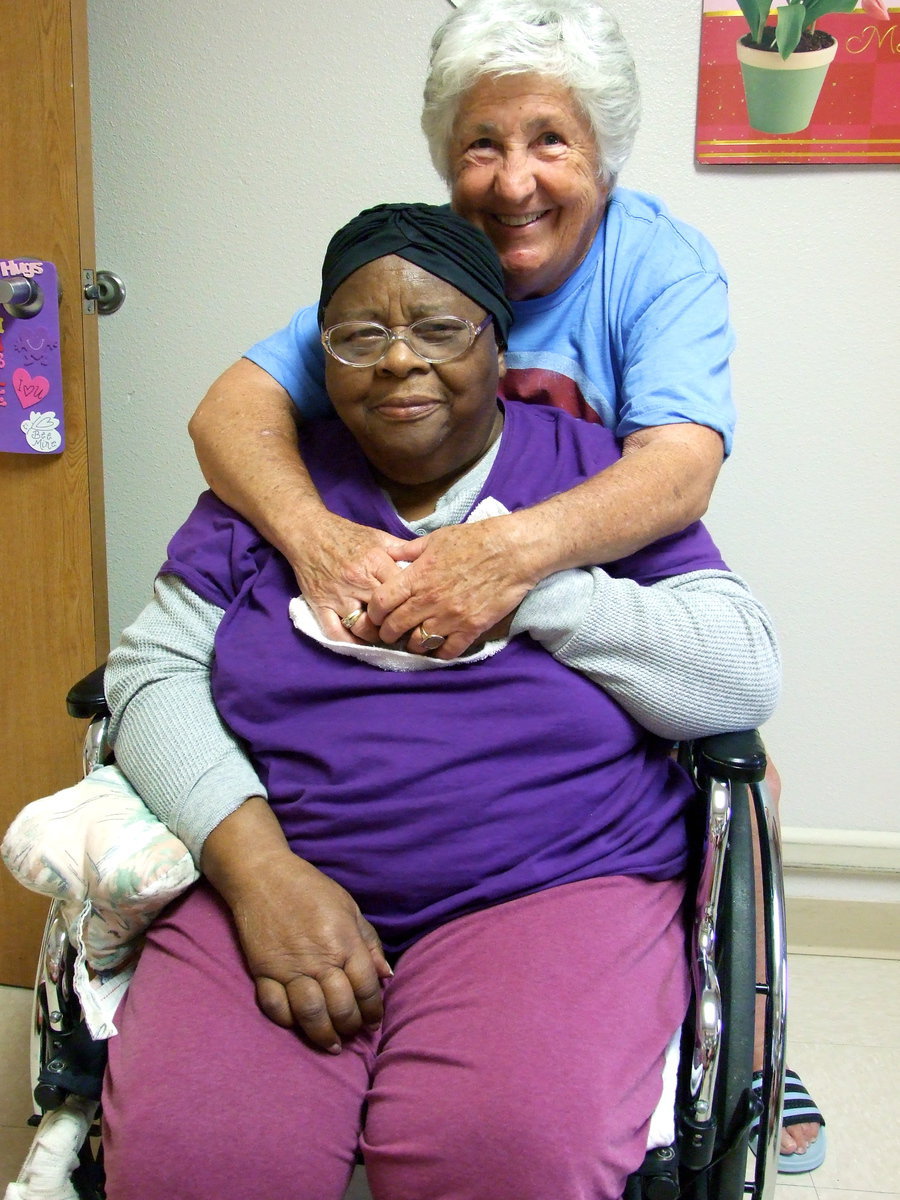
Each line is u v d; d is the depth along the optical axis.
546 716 0.91
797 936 1.72
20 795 1.57
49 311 1.38
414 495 1.05
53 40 1.30
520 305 1.22
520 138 1.06
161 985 0.86
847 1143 1.29
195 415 1.16
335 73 1.46
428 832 0.88
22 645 1.51
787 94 1.38
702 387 1.07
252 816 0.92
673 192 1.46
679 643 0.91
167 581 1.06
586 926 0.86
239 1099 0.77
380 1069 0.83
